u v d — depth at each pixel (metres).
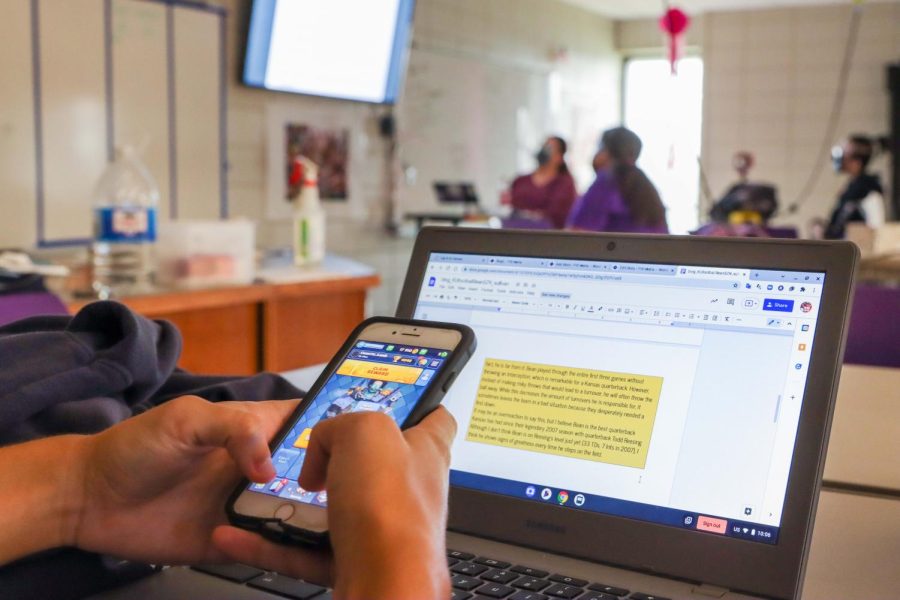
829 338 0.66
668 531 0.66
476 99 6.95
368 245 5.78
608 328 0.74
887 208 8.53
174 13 4.05
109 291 2.65
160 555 0.57
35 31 3.49
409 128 6.14
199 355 2.84
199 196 4.27
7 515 0.55
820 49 8.83
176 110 4.11
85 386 0.69
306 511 0.53
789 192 9.07
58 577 0.58
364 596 0.37
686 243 0.74
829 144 8.88
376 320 0.69
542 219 5.59
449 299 0.81
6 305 1.38
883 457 1.06
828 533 0.80
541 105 7.97
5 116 3.42
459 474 0.75
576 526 0.69
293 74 4.77
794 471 0.64
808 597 0.66
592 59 8.93
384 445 0.42
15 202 3.48
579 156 8.74
